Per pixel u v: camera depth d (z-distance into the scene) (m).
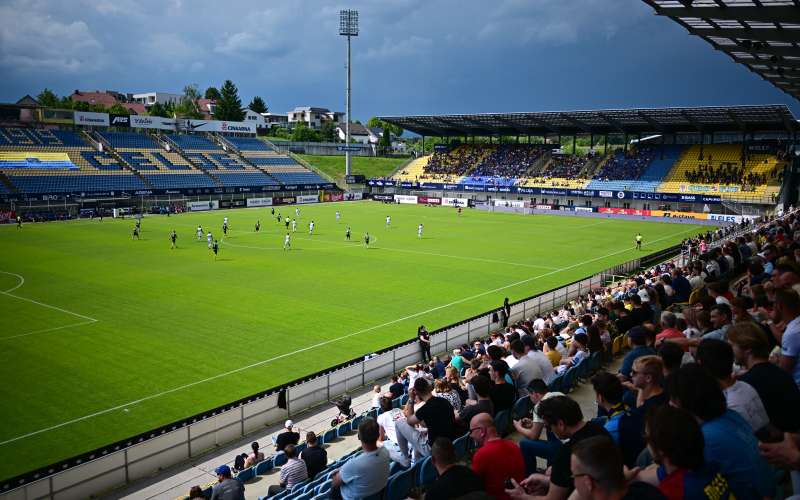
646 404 7.04
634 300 18.33
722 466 4.61
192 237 73.69
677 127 111.69
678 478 4.62
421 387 10.27
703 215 95.75
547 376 13.46
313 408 24.78
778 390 5.94
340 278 50.66
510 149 136.00
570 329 22.64
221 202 112.56
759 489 4.66
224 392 26.75
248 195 120.06
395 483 10.09
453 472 6.11
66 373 28.72
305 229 82.62
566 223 93.94
